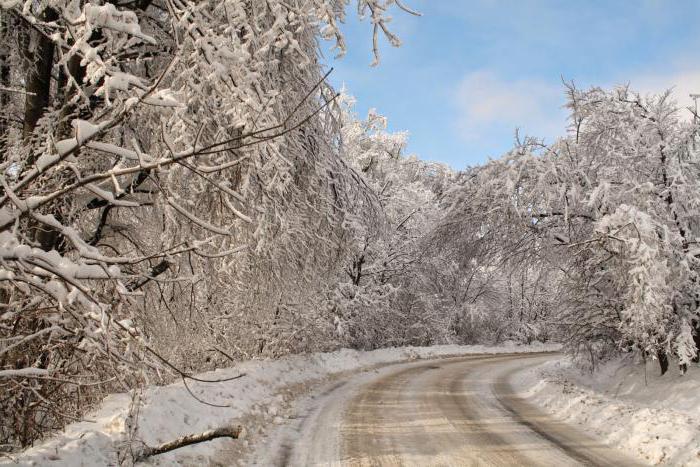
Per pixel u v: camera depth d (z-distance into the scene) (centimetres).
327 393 1273
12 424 430
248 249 707
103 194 328
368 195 1081
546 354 3441
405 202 2481
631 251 1060
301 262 941
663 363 1216
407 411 1035
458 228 1641
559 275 1606
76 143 307
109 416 550
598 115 1396
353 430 838
